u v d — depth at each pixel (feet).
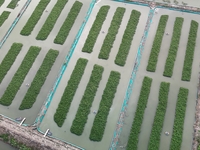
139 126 43.50
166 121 44.14
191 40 53.26
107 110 45.52
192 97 46.39
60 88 48.80
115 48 53.78
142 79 49.08
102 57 52.29
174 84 48.21
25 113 46.24
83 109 45.85
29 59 52.90
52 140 42.09
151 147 41.45
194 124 43.21
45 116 45.52
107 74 50.21
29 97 47.78
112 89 47.78
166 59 51.31
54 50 53.88
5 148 42.24
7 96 48.32
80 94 48.01
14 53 54.03
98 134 43.14
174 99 46.39
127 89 47.73
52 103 47.03
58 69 51.49
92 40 54.75
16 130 43.06
